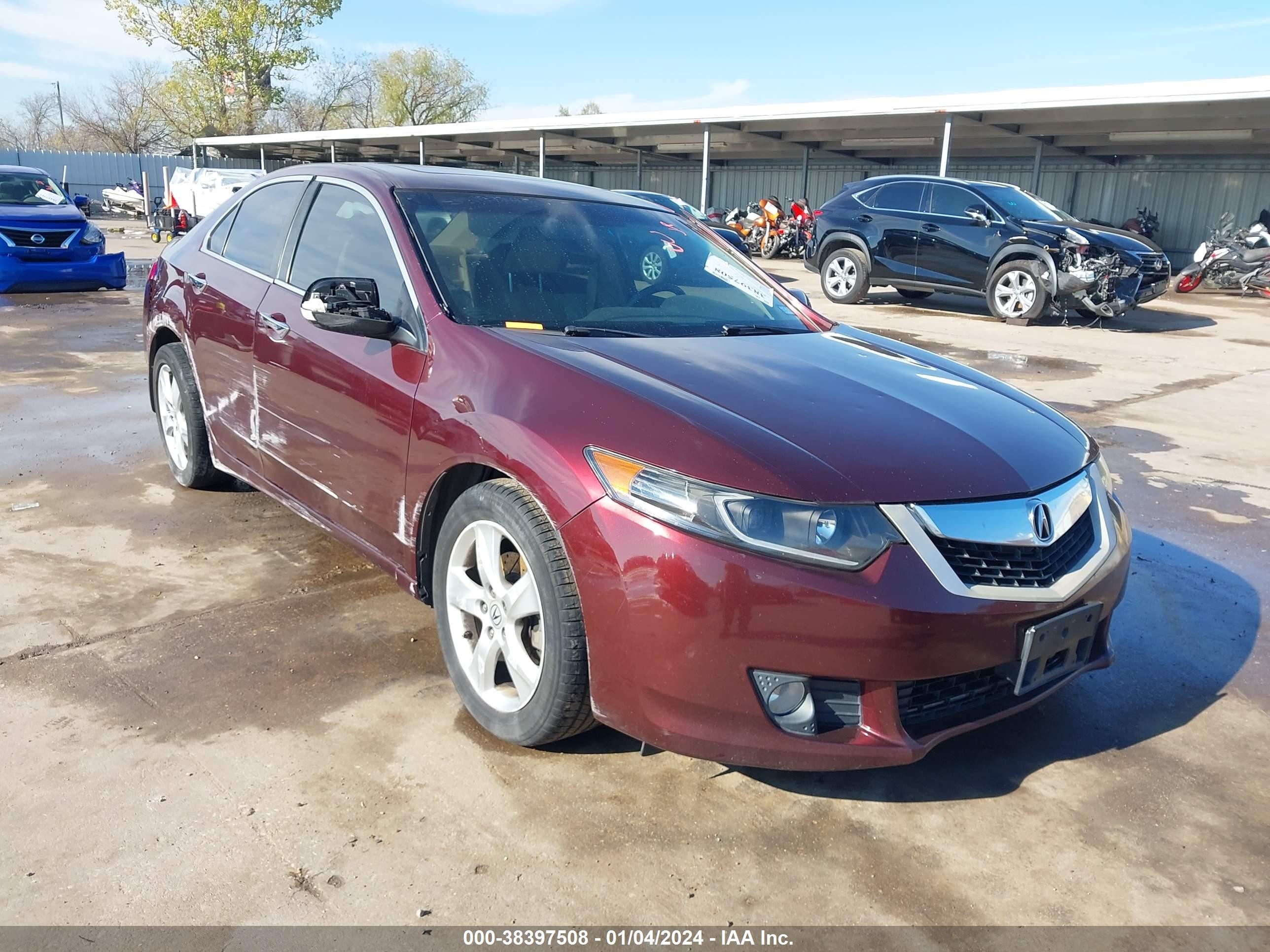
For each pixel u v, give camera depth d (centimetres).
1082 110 1825
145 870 202
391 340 283
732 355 280
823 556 206
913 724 222
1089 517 255
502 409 244
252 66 4100
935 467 225
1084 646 250
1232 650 332
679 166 3225
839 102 1927
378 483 288
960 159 2634
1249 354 993
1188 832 232
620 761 251
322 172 357
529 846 216
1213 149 2142
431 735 258
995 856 221
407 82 4941
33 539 383
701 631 207
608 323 297
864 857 218
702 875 210
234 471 389
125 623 315
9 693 268
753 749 212
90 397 636
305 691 277
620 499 216
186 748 246
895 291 1598
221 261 394
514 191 346
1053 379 828
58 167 3512
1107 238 1141
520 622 246
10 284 1138
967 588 214
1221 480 536
